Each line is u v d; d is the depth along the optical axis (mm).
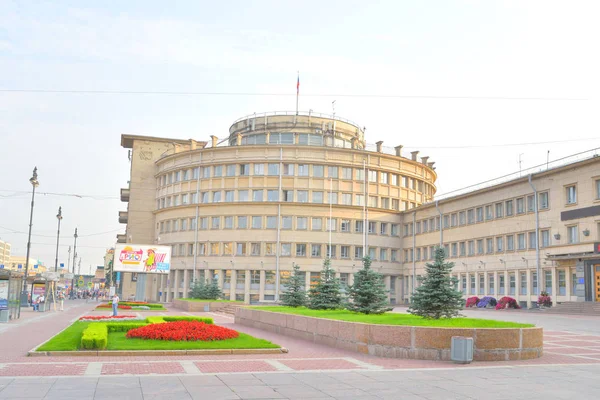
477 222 63562
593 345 24500
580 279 47625
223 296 76625
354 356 20516
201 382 14305
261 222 76500
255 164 78438
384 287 29656
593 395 13375
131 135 93312
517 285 56156
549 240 52062
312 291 36219
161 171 88188
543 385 14656
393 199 81500
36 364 16875
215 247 78312
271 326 31797
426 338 19781
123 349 19688
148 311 53906
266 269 75562
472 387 14305
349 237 77438
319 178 77688
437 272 23500
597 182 47031
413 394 13312
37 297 50531
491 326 20594
